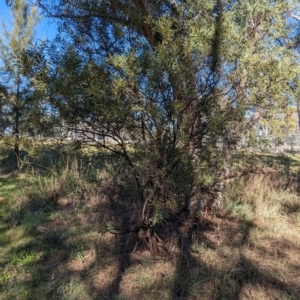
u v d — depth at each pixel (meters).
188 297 2.52
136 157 2.58
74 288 2.65
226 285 2.64
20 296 2.57
